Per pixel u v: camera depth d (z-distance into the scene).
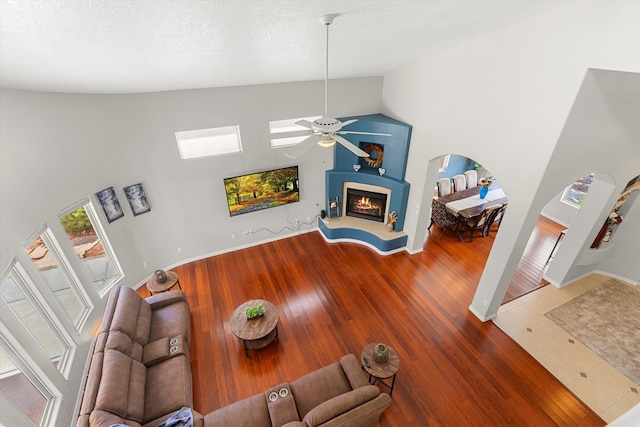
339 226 7.16
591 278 6.11
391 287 5.95
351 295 5.78
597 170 4.17
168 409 3.53
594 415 3.89
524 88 3.69
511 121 3.94
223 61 3.62
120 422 3.07
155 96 5.03
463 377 4.32
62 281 5.55
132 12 2.02
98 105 4.57
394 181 6.51
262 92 5.70
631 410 1.19
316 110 6.29
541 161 3.66
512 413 3.90
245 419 3.39
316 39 3.28
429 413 3.91
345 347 4.80
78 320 4.53
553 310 5.38
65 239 4.28
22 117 3.64
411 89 5.72
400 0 2.52
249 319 4.62
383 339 4.90
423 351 4.70
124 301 4.32
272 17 2.50
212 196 6.24
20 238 3.46
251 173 6.29
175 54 3.07
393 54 4.55
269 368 4.50
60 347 4.12
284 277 6.25
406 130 5.93
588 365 4.48
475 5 2.88
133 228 5.57
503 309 5.41
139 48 2.73
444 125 5.11
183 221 6.21
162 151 5.43
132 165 5.23
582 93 3.20
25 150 3.67
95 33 2.26
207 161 5.86
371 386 3.31
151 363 3.98
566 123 3.35
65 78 3.32
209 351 4.76
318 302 5.63
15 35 2.05
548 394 4.11
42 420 3.28
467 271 6.35
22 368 3.16
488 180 7.44
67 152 4.26
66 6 1.79
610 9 2.76
